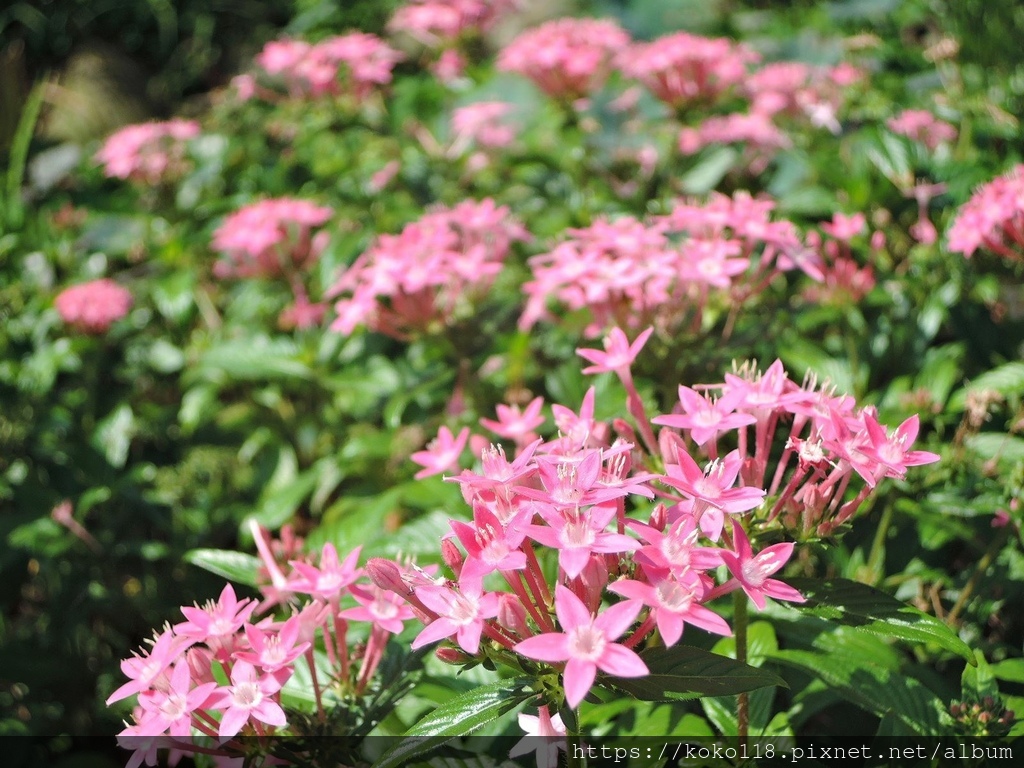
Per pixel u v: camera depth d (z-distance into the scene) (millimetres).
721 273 2699
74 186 7332
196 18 10758
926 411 2893
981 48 5016
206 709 1736
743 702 2051
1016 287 3400
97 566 4152
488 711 1617
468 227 3455
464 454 3158
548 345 3893
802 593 1790
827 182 4000
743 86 4770
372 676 2105
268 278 4242
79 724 3887
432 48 5488
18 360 4828
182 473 4301
